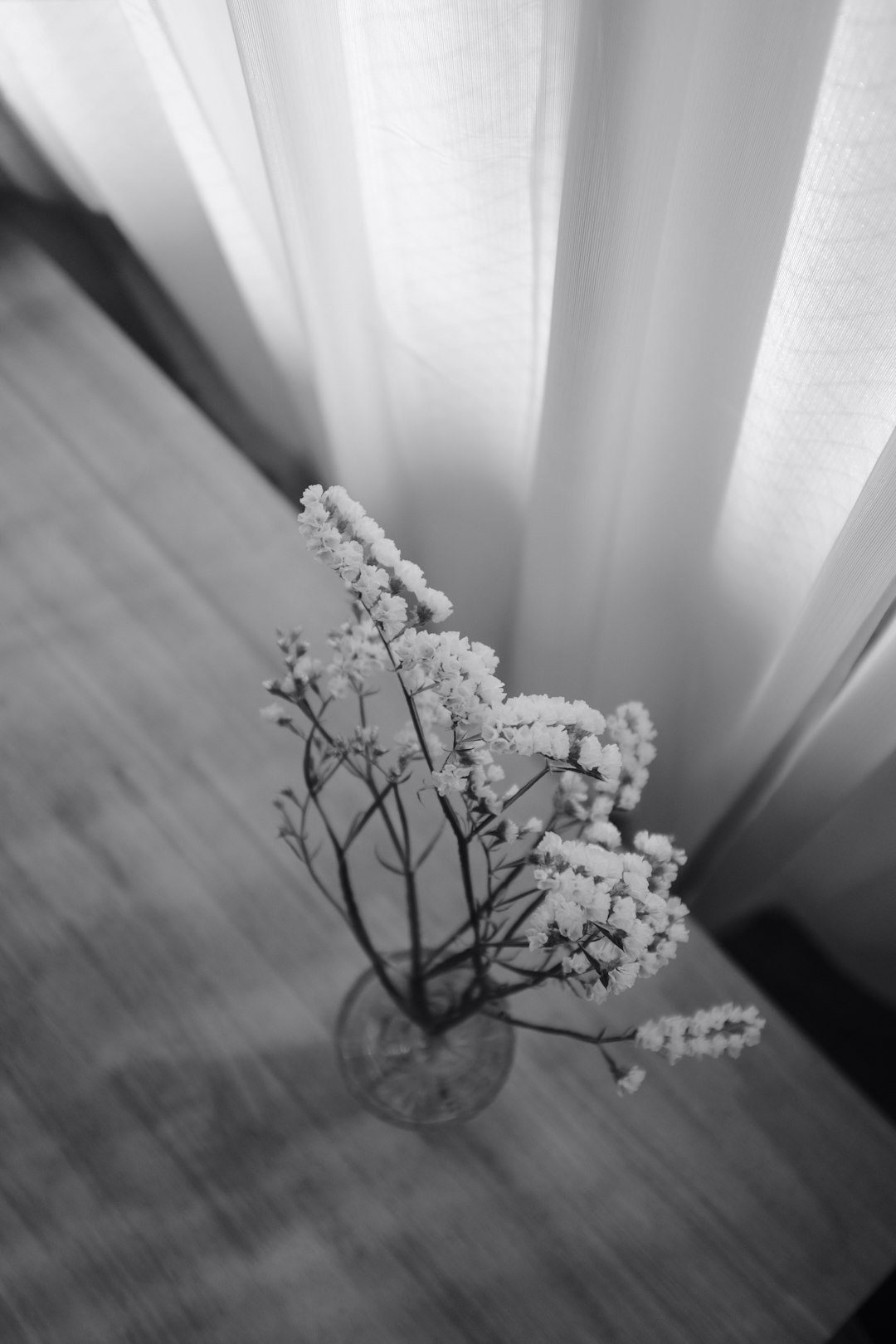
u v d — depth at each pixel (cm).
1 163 88
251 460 106
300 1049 58
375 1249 55
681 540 69
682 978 60
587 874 38
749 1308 54
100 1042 58
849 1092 58
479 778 38
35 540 69
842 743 64
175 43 61
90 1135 57
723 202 50
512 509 79
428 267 64
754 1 42
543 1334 54
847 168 44
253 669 66
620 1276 55
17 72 73
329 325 68
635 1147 57
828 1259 55
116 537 69
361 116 57
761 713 67
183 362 103
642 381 60
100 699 66
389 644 38
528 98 51
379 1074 57
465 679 36
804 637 58
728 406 58
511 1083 58
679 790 85
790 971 101
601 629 79
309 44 52
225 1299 54
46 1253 54
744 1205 56
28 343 76
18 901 61
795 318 49
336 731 65
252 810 63
